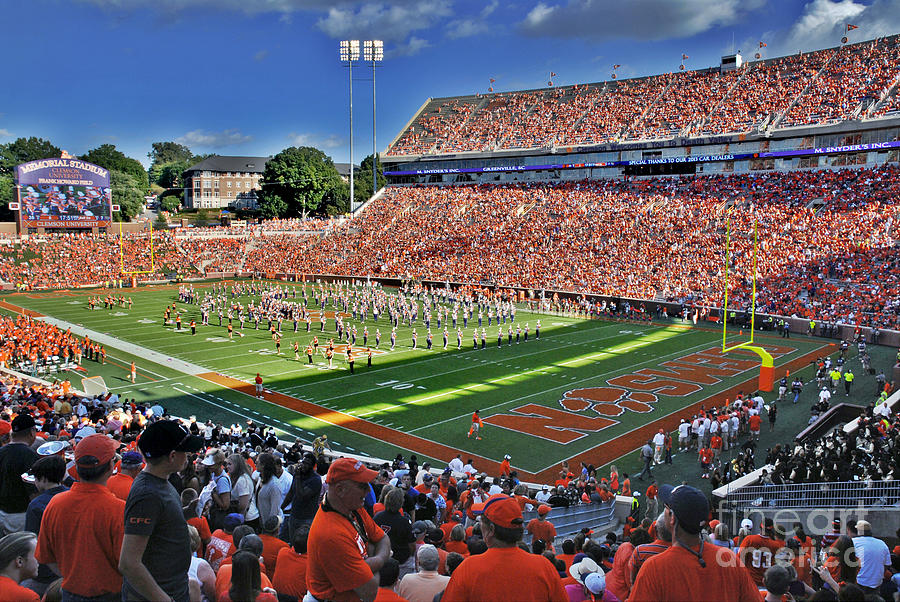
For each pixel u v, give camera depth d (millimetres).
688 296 54281
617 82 92375
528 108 95188
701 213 65500
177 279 78938
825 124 66000
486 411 29750
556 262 65438
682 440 25406
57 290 71500
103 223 88125
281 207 113375
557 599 4559
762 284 52594
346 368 37594
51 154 126625
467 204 84250
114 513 5258
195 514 9258
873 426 19984
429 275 71125
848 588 5820
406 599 5891
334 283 74688
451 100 106500
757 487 15695
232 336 46875
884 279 48188
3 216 104812
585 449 25266
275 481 8969
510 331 44656
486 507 4656
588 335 47562
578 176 85562
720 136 72500
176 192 153250
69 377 35250
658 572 4426
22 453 7148
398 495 6766
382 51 93438
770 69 79062
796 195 63531
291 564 6434
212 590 6508
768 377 32500
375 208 91688
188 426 22234
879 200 57500
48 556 5312
